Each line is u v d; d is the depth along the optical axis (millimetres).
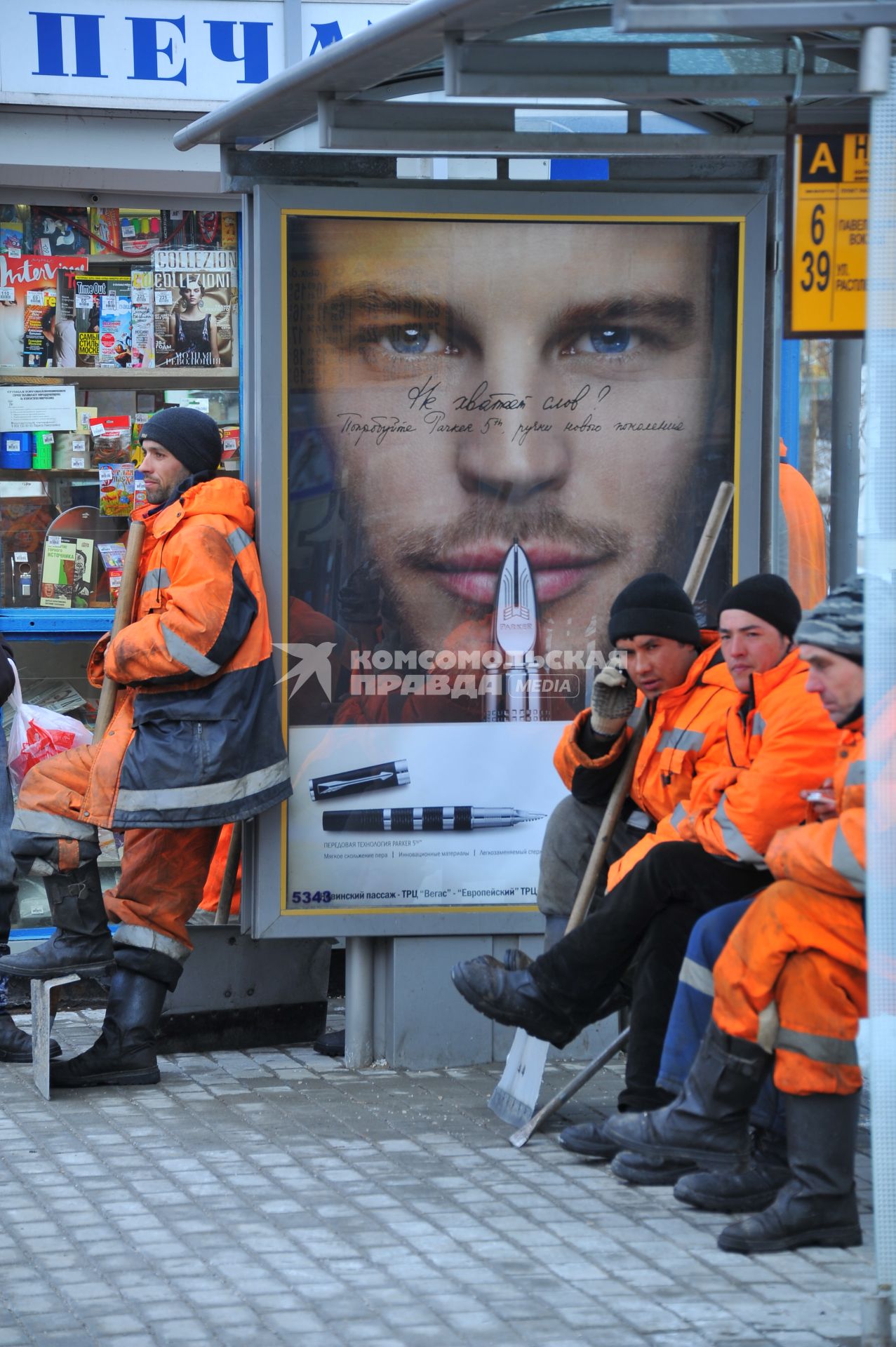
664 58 15188
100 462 25984
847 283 13508
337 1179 15914
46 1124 17812
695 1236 14359
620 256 19766
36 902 25125
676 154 18656
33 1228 14516
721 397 20031
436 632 19875
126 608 19156
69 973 19234
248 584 19062
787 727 14875
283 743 19250
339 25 25547
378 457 19641
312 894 19766
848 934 13695
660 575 17031
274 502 19375
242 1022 21375
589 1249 14008
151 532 19188
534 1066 17672
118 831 18719
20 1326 12352
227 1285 13195
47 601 25656
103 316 25938
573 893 18656
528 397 19797
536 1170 16219
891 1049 11570
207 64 25156
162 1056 20984
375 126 17688
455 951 20250
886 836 11531
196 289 26141
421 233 19500
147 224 26031
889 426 11461
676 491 20062
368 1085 19500
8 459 25656
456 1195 15438
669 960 16094
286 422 19422
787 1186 14219
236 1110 18391
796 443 27641
